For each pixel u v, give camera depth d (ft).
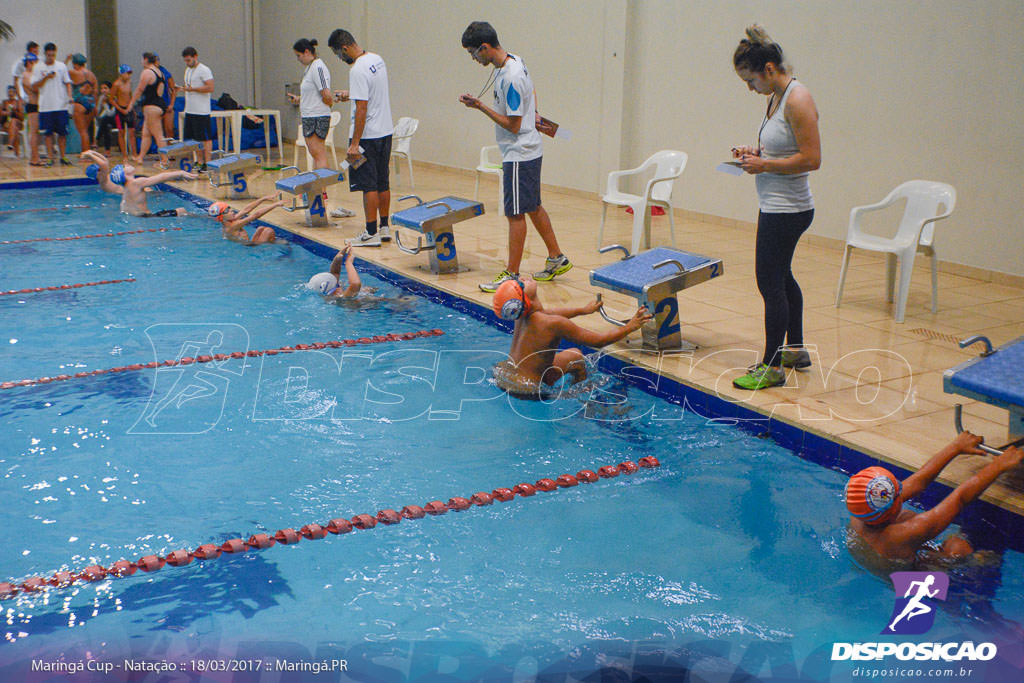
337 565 9.52
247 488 11.19
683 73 28.17
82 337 17.12
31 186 36.32
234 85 55.01
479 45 18.58
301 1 49.26
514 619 8.56
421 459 12.07
